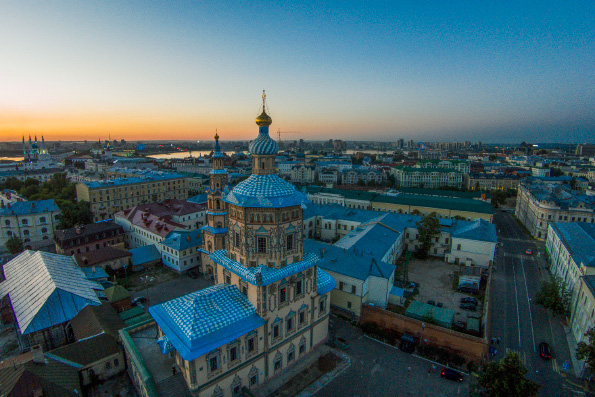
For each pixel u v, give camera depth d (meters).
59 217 134.88
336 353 61.94
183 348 42.88
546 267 103.44
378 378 56.12
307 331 59.56
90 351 54.28
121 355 56.62
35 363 47.97
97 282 82.62
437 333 62.41
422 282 90.50
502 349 63.84
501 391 45.41
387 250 90.94
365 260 78.56
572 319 69.62
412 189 182.38
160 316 49.47
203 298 48.72
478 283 85.06
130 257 98.94
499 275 96.88
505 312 76.75
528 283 91.94
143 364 49.00
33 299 66.44
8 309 71.12
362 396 52.25
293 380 55.03
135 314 70.69
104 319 63.09
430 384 54.94
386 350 63.44
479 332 65.75
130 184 169.25
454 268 100.12
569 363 59.97
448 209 142.75
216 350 45.91
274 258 51.53
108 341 56.78
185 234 99.62
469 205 143.00
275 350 54.00
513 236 138.25
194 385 43.94
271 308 51.44
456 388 54.09
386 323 67.69
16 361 52.72
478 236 100.19
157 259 102.88
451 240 104.25
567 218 126.88
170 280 93.25
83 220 134.25
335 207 136.62
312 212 132.25
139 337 56.88
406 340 62.91
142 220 116.56
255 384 52.25
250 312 50.34
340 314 74.56
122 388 53.69
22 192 193.88
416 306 71.81
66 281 71.69
